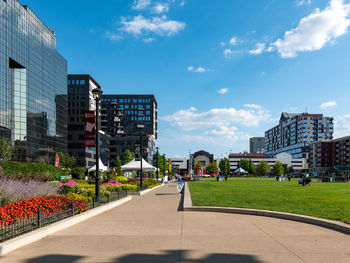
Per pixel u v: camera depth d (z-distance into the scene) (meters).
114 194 19.30
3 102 75.25
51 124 99.69
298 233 7.94
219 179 65.56
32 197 11.45
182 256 5.89
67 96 119.94
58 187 15.17
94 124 14.76
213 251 6.24
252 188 30.11
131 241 7.18
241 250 6.30
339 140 138.88
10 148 73.25
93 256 5.93
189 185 38.25
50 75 100.62
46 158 92.50
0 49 74.19
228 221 9.90
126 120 149.12
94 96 15.00
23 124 81.94
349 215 10.48
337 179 56.81
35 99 89.19
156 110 172.38
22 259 5.76
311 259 5.63
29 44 87.31
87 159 123.62
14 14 80.25
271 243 6.88
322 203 14.66
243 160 154.75
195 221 9.97
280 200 16.34
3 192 10.41
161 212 12.35
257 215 11.12
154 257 5.84
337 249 6.33
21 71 83.00
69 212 10.33
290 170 171.88
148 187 29.14
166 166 122.19
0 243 6.38
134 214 11.81
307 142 192.12
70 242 7.12
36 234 7.39
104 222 9.92
